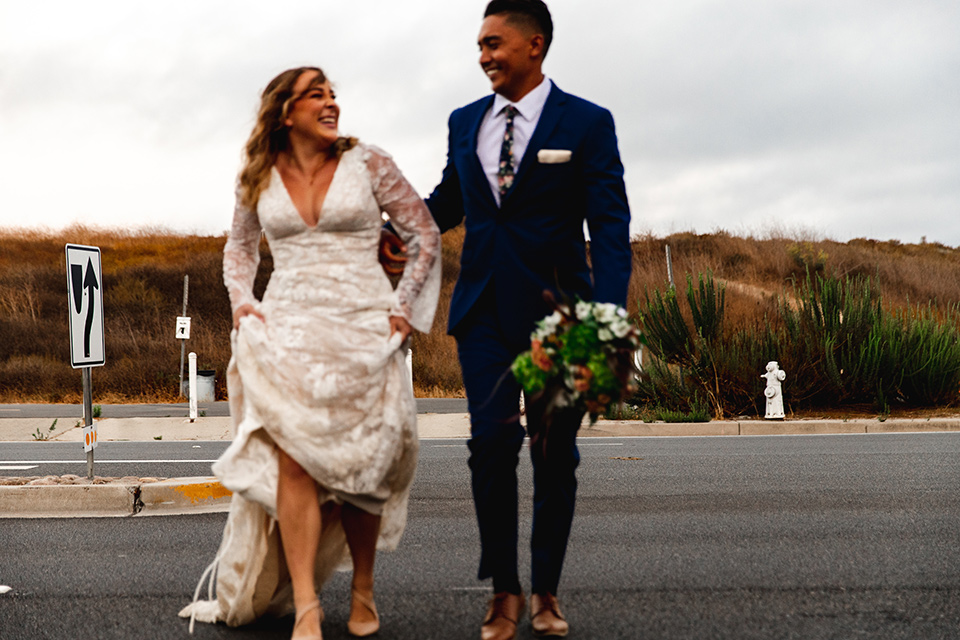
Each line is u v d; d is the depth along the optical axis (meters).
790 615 3.75
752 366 13.80
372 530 3.46
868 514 6.10
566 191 3.47
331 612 3.82
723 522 5.86
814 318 14.69
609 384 3.06
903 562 4.72
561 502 3.40
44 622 3.70
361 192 3.41
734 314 15.62
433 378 22.72
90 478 6.89
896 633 3.50
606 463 9.00
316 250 3.38
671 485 7.49
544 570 3.40
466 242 3.65
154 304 28.97
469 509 6.50
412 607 3.90
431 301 3.60
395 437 3.39
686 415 13.34
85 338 6.93
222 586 3.51
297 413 3.21
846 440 11.34
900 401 14.38
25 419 14.98
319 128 3.37
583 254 3.60
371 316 3.41
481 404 3.42
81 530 5.72
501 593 3.35
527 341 3.48
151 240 39.44
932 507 6.35
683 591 4.14
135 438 13.23
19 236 38.75
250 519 3.40
